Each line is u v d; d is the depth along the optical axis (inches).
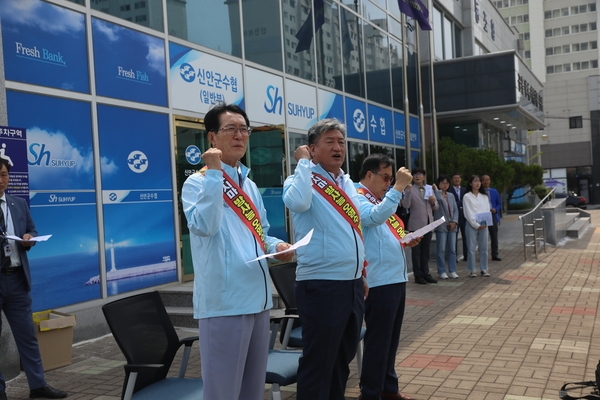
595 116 2087.8
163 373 125.6
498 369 186.2
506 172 634.8
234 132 104.5
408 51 663.1
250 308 100.8
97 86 258.2
